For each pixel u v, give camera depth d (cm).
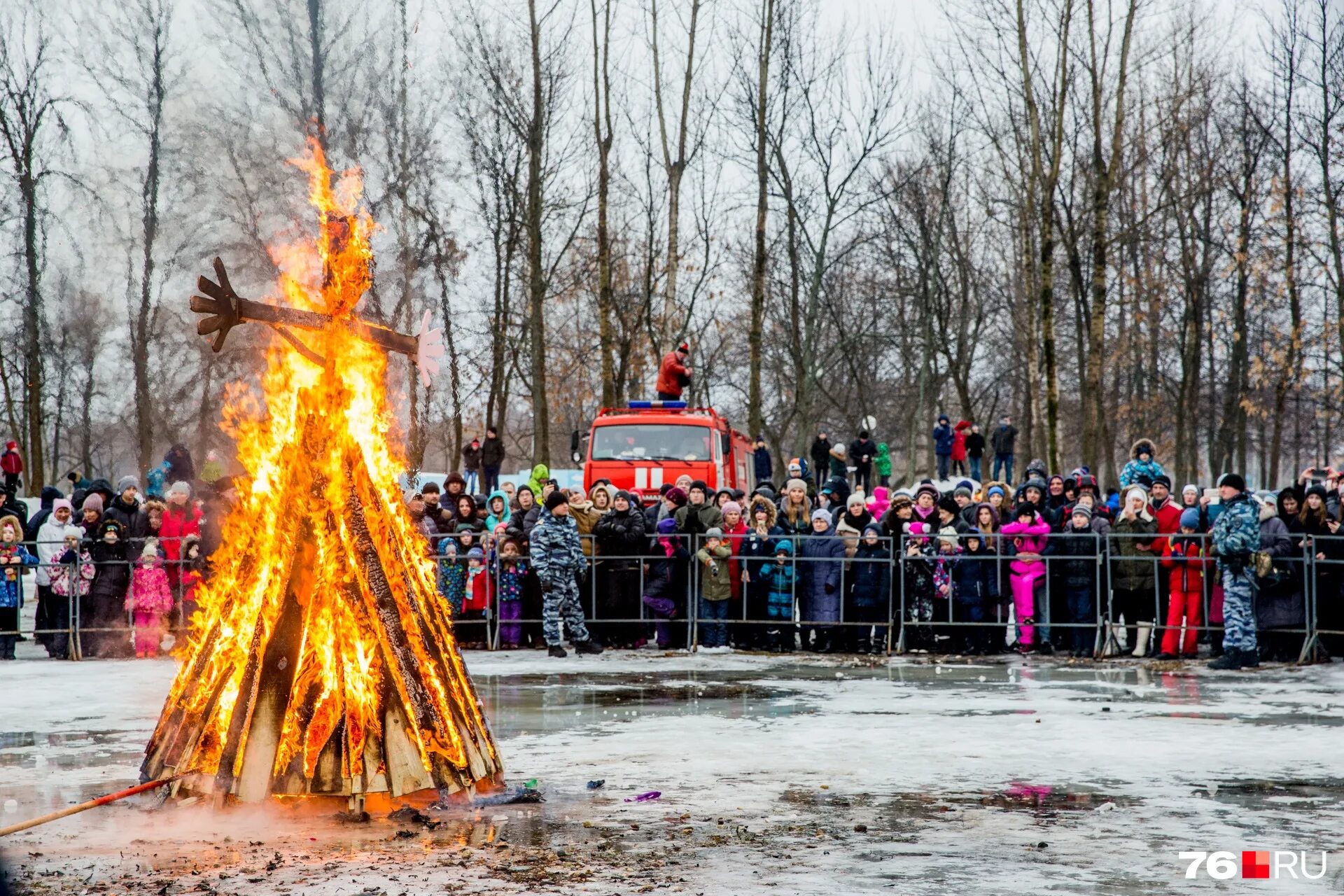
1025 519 1616
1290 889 563
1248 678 1363
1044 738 975
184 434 3291
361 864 605
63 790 790
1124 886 567
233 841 649
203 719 717
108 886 568
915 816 709
